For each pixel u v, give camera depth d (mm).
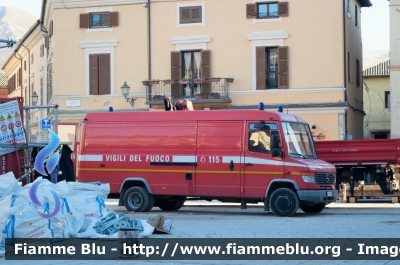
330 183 20734
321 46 35094
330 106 34812
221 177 20625
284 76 35375
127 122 21938
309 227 16641
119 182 21859
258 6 35906
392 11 33719
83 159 22328
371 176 26125
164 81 36500
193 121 21141
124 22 37656
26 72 53812
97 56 38000
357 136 39375
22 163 20672
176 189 21156
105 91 37875
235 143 20562
